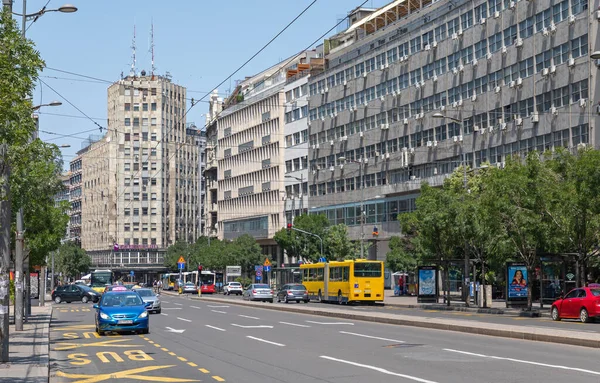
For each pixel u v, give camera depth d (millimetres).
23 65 19719
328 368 17906
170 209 174750
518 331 26125
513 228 44625
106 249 173125
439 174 79000
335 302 69688
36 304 67688
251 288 75062
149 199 171375
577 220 42000
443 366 17766
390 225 88250
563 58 62750
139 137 171625
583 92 60500
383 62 90125
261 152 124500
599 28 59000
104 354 22625
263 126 124062
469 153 74500
